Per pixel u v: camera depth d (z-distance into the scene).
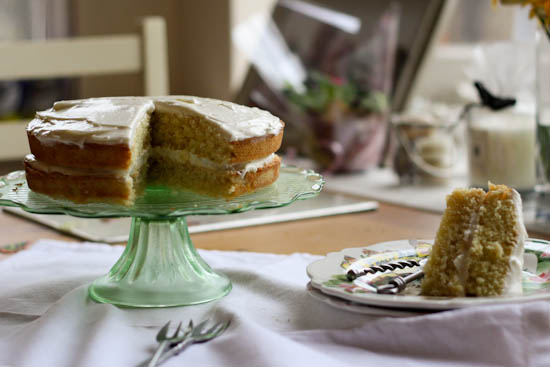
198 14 2.35
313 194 1.11
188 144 1.15
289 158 1.82
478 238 1.01
